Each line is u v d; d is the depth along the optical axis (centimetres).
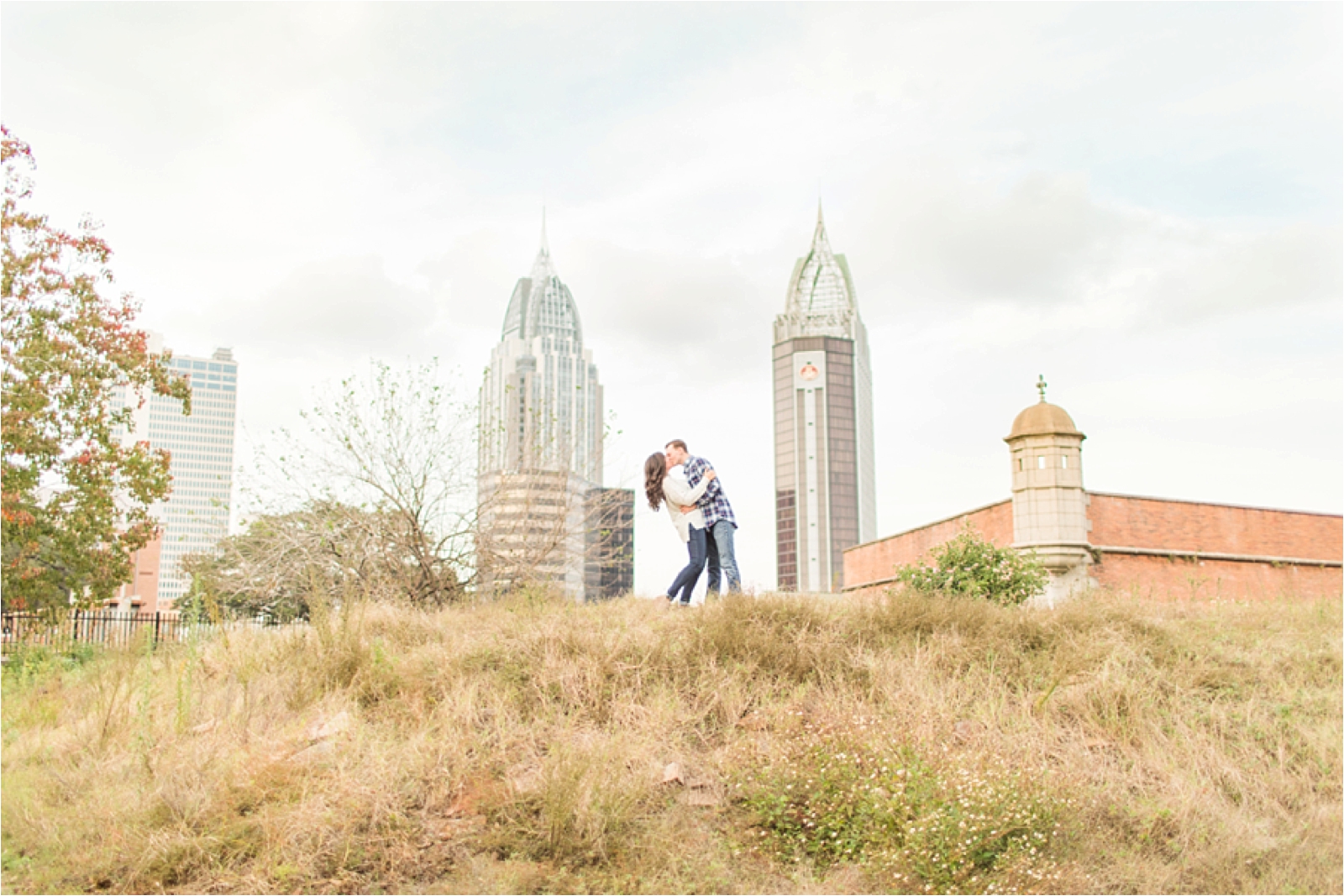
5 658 1090
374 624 902
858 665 743
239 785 547
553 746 591
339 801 527
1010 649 790
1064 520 1561
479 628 883
